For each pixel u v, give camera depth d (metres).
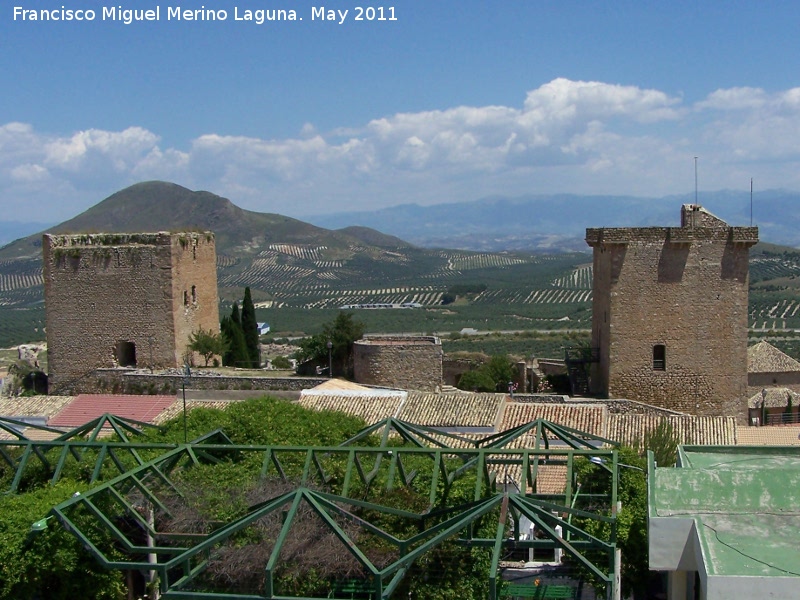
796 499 18.11
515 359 61.84
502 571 22.95
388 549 19.89
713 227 44.88
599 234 45.34
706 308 45.00
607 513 23.34
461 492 23.62
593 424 36.84
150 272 49.59
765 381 58.66
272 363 68.81
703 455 22.05
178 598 17.08
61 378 50.94
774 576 14.93
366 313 183.38
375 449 22.36
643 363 45.34
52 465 26.36
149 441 28.95
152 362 50.06
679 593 18.28
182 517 21.14
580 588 22.44
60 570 20.50
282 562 19.11
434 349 48.66
